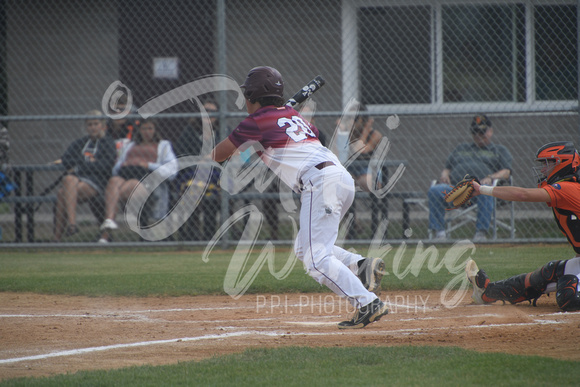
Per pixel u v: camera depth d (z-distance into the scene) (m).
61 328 12.86
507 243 23.58
